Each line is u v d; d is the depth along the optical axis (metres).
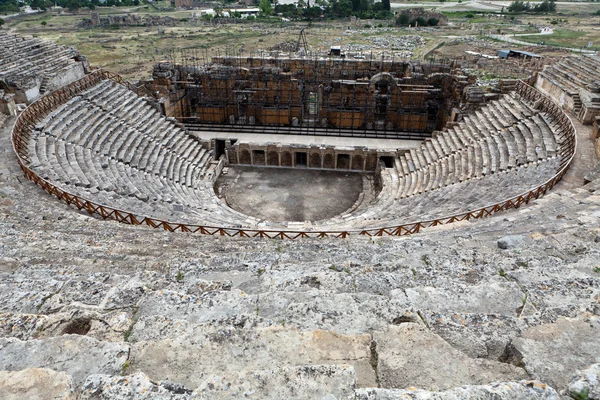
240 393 5.09
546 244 12.62
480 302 8.25
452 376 5.80
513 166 28.97
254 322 7.25
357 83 44.78
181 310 8.11
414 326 6.70
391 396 4.88
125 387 5.19
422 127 47.19
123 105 40.84
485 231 16.39
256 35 111.69
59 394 5.12
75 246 13.95
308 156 42.38
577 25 130.38
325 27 123.69
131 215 19.67
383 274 10.00
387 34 111.12
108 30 124.44
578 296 8.26
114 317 7.44
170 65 47.28
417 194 31.92
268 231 19.19
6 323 7.46
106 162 31.92
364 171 42.50
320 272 10.44
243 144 42.38
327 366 5.39
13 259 12.41
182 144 41.69
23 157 27.27
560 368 5.75
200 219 24.45
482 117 38.75
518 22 135.38
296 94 47.50
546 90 39.84
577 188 21.69
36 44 42.44
